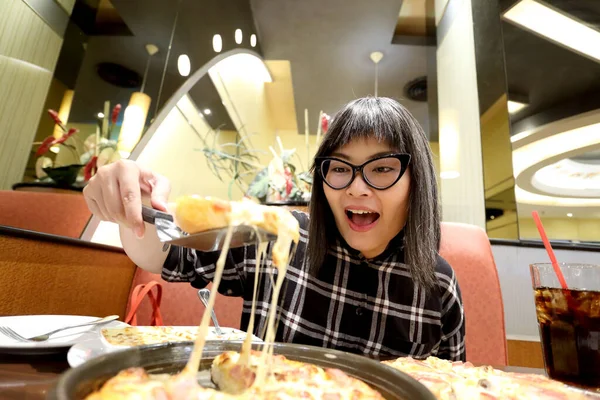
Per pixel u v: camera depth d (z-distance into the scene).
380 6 3.21
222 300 1.48
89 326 0.67
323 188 0.90
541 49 2.66
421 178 0.83
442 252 1.43
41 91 1.71
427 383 0.44
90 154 1.74
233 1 3.10
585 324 0.53
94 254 1.25
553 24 2.47
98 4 2.04
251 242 0.48
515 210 1.91
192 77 2.53
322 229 0.94
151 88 2.23
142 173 0.77
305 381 0.39
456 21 2.53
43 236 1.01
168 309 1.44
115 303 1.39
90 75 1.97
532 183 3.25
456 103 2.42
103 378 0.32
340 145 0.83
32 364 0.48
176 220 0.44
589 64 2.66
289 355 0.46
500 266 1.76
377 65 3.94
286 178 1.88
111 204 0.71
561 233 3.17
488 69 2.13
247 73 3.86
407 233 0.85
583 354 0.53
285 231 0.44
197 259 0.95
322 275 0.98
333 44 3.73
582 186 3.20
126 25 2.17
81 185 1.60
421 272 0.84
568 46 2.59
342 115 0.86
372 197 0.80
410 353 0.92
